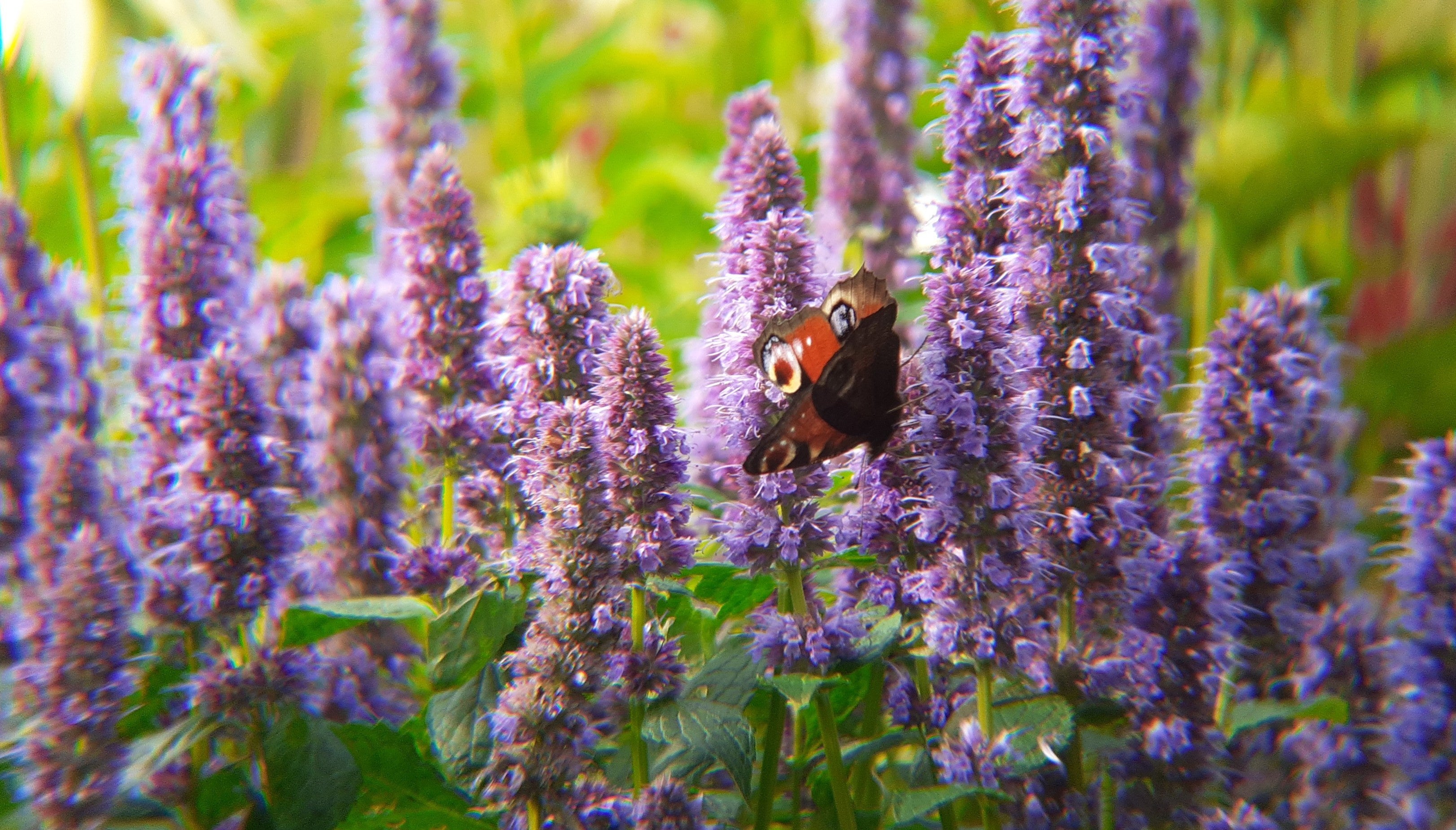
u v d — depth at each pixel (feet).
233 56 2.58
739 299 2.06
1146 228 2.50
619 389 2.01
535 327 2.08
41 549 2.07
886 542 2.06
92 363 2.22
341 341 2.24
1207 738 2.00
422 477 2.27
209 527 2.06
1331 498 2.12
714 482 2.28
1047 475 2.04
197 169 2.20
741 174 2.10
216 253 2.20
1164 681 2.00
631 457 2.00
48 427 2.18
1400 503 2.07
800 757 2.10
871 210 2.64
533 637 2.01
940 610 2.01
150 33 2.58
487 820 2.07
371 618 2.09
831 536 2.03
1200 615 2.01
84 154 2.49
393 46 2.55
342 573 2.22
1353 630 2.06
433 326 2.19
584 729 2.00
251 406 2.09
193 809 2.06
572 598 2.00
